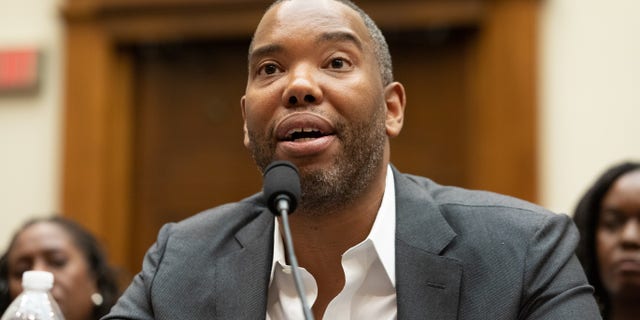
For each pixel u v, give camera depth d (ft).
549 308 8.71
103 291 15.69
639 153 19.47
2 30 22.86
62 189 22.22
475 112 20.76
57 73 22.61
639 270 13.19
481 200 9.66
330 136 8.75
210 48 22.66
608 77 19.77
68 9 22.47
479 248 9.03
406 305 8.90
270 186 8.00
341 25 9.08
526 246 9.00
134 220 22.61
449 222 9.38
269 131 8.87
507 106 20.22
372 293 9.35
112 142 22.44
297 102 8.75
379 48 9.60
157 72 22.86
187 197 22.52
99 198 22.20
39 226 15.48
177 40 22.17
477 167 20.54
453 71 21.22
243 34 21.83
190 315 9.34
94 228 22.12
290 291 9.57
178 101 22.75
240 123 22.47
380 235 9.32
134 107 22.75
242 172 22.34
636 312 13.38
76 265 15.30
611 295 13.44
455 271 8.93
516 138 20.08
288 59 9.00
